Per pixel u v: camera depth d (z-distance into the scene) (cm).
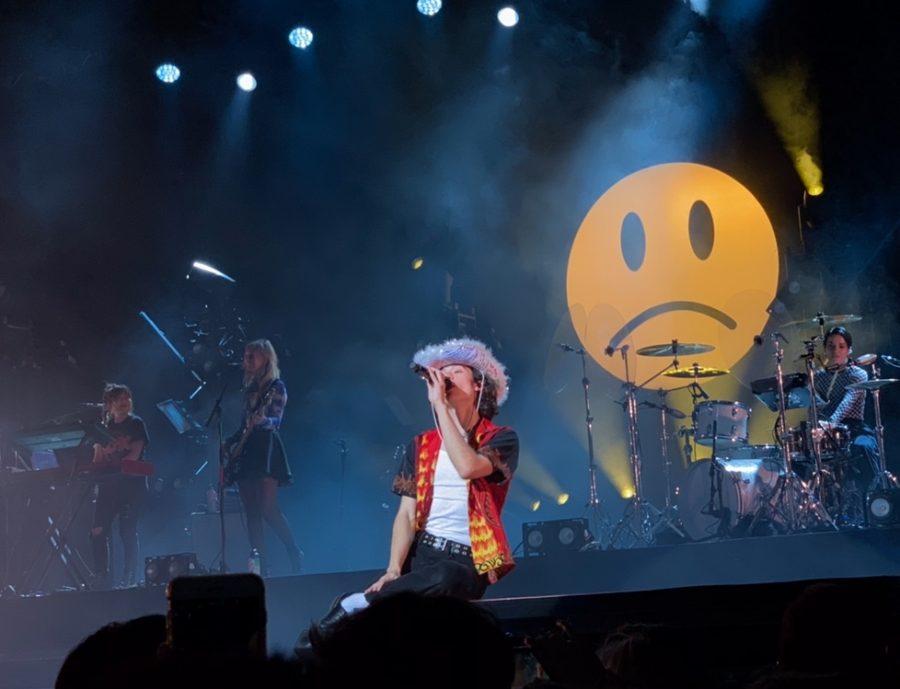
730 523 870
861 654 236
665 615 443
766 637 433
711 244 1146
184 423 855
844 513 811
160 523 1012
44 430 781
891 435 1012
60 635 715
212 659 119
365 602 416
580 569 689
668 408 960
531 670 385
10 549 821
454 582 414
